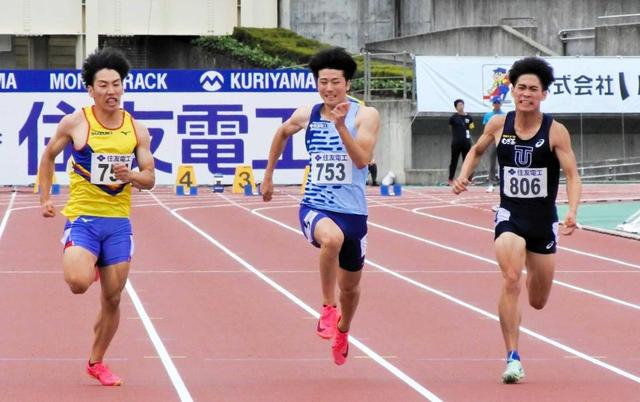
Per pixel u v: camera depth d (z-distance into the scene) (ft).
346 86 67.26
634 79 232.53
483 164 237.45
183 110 219.00
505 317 67.31
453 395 63.87
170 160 219.61
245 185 210.18
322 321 67.15
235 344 78.23
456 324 86.53
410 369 71.10
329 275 66.44
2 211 170.09
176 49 279.49
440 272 113.70
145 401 61.77
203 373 69.31
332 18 293.64
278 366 71.51
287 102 220.43
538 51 256.32
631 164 239.30
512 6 278.87
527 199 68.08
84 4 273.54
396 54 236.84
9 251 125.29
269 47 267.59
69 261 63.31
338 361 69.31
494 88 230.07
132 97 218.18
